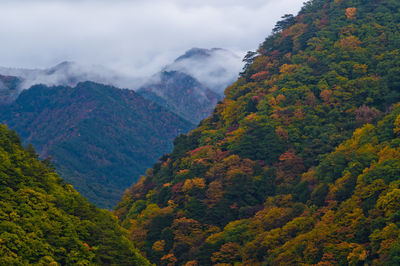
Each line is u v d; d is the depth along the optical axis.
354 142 127.62
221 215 131.25
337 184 115.25
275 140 147.25
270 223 117.31
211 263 115.94
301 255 99.12
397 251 84.12
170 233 128.88
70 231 85.31
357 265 90.12
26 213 83.25
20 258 74.25
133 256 95.38
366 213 100.06
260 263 106.94
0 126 106.94
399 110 127.00
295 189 127.69
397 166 103.38
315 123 152.62
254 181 136.88
